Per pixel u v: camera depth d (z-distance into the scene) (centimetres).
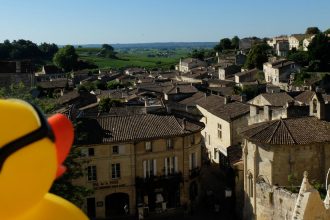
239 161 5781
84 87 16338
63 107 8444
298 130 4847
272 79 17288
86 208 6000
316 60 17625
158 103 9100
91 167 5941
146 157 6119
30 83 15288
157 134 6128
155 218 6050
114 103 10719
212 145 8662
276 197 4541
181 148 6256
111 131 6094
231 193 5956
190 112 9444
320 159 4731
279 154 4684
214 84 16138
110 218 6053
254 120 6619
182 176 6266
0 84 14875
